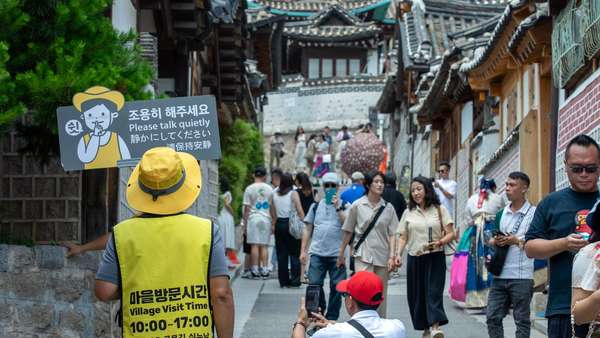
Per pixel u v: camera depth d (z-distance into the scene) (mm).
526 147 15266
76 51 7762
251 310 13852
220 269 5375
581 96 11312
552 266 6617
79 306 8141
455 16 33062
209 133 7906
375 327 6426
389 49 57656
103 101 7789
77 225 9555
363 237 11156
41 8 7941
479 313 13688
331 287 11883
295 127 59219
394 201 15211
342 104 58469
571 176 6477
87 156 7777
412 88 35500
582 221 6383
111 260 5328
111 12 10938
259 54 32812
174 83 15773
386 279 11266
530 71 16203
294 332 6434
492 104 20609
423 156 35156
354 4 65250
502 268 9617
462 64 20453
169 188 5363
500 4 33469
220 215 18719
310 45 60688
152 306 5246
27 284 7949
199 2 13977
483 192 13539
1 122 7195
